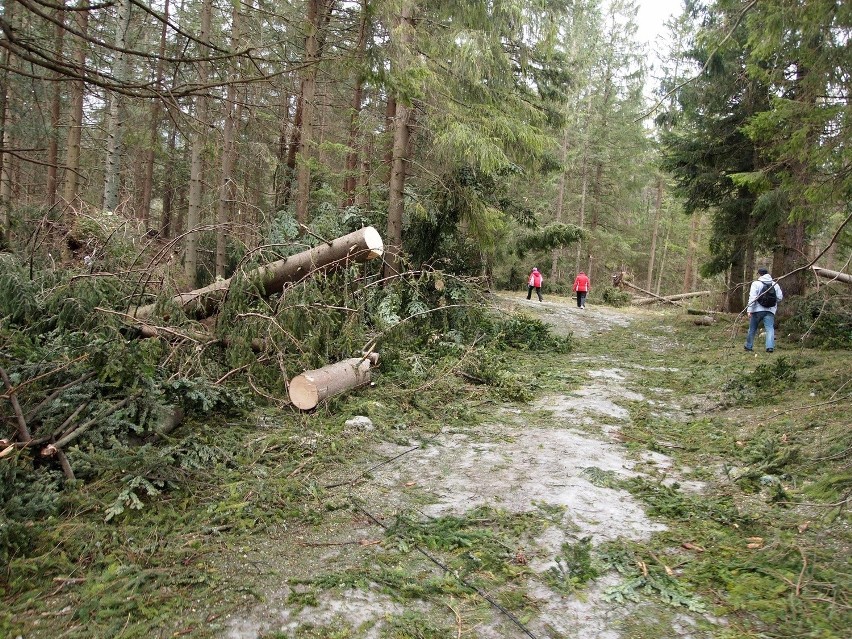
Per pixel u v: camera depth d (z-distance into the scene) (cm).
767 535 308
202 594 247
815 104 643
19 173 970
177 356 508
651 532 317
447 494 367
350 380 560
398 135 987
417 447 456
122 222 729
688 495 370
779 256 1193
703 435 508
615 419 559
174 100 324
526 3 909
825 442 430
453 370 667
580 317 1573
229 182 1050
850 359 721
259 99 878
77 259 700
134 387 388
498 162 863
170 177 1625
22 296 494
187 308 607
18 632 216
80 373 391
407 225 1066
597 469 407
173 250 700
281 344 556
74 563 264
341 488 372
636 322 1568
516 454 444
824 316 937
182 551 279
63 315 492
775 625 229
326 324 598
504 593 256
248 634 222
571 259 3453
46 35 339
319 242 777
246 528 309
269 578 264
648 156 2903
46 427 347
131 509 316
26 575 252
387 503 353
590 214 3009
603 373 815
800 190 730
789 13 518
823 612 231
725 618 237
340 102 1430
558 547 299
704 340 1140
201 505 333
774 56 816
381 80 557
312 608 241
